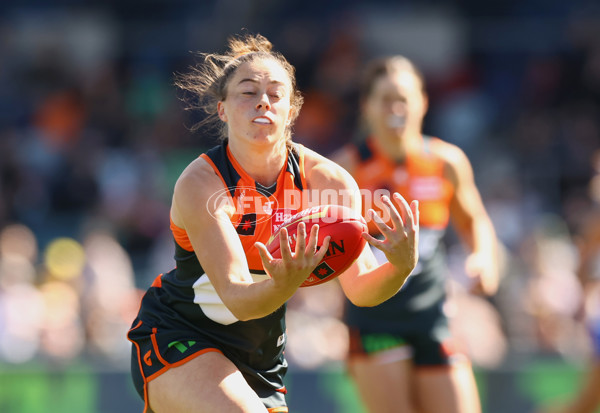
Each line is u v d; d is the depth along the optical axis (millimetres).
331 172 9867
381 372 14719
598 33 38125
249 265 9695
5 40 38594
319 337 23656
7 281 25047
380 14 39000
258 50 9992
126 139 35375
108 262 26297
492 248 15930
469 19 39125
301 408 20219
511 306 24219
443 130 36344
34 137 35094
